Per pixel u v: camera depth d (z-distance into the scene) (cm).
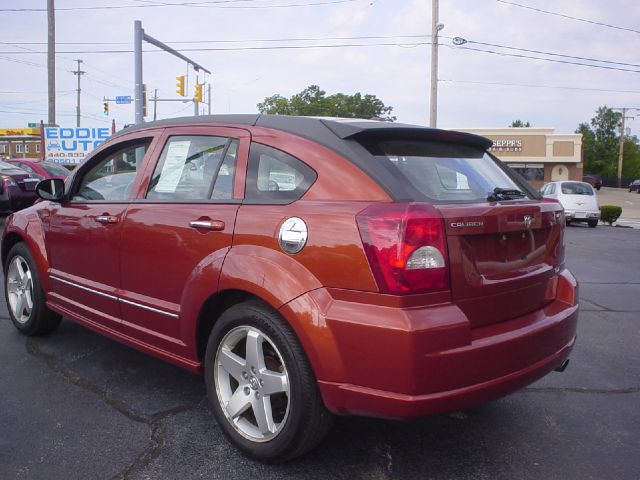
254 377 303
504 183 346
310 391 277
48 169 1530
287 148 312
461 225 269
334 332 263
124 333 393
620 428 359
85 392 392
